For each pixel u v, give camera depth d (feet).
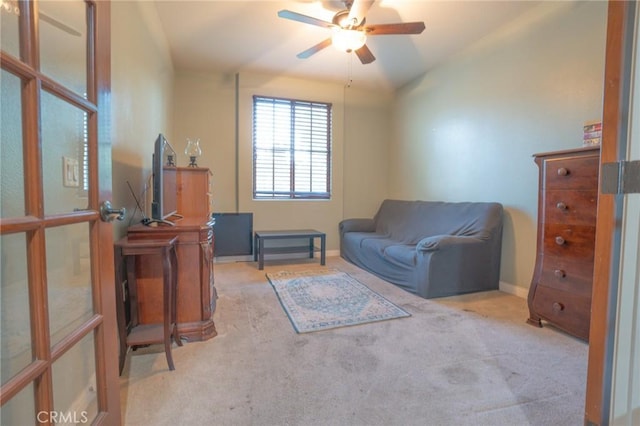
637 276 3.04
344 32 8.04
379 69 13.55
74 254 3.43
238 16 9.44
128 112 6.80
